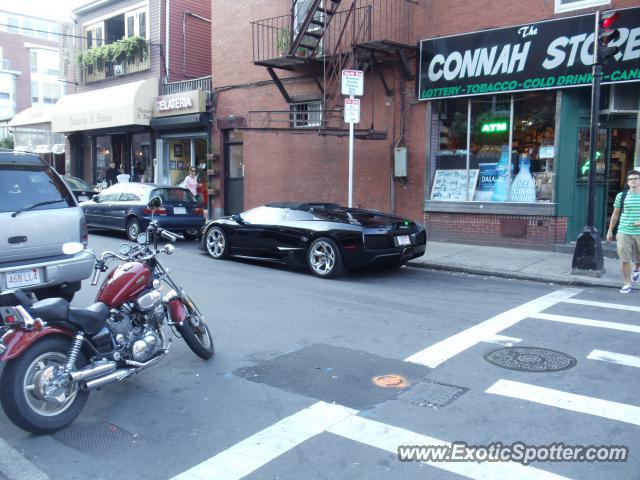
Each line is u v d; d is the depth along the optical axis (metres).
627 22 10.48
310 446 3.97
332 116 13.95
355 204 14.72
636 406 4.52
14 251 6.22
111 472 3.70
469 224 12.91
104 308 4.61
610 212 12.02
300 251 10.06
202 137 19.88
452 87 12.77
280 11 16.30
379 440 4.03
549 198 11.94
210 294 8.44
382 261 9.62
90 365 4.43
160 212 13.95
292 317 7.21
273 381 5.14
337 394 4.83
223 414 4.50
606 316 7.23
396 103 13.74
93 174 24.69
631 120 11.54
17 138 28.64
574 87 11.27
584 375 5.17
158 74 20.89
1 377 4.03
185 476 3.63
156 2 20.75
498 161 12.61
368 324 6.89
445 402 4.63
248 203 17.58
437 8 12.95
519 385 4.95
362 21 13.93
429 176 13.46
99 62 23.34
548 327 6.72
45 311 4.18
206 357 5.65
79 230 6.82
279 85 15.54
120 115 20.55
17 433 4.26
